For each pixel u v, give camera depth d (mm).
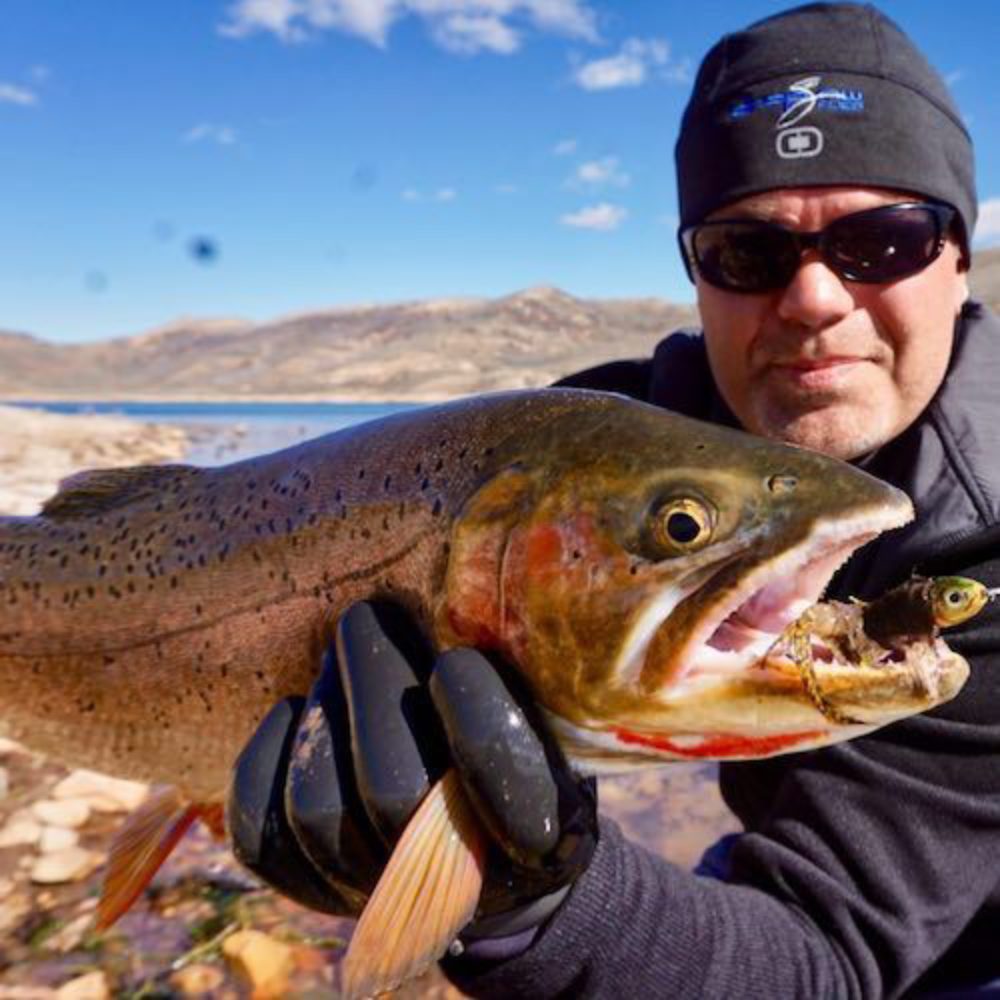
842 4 589
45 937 641
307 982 599
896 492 363
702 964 400
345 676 388
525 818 353
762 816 571
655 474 378
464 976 404
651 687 360
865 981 421
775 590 364
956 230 602
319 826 370
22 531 648
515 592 391
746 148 577
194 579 552
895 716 336
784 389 580
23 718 632
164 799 594
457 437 445
